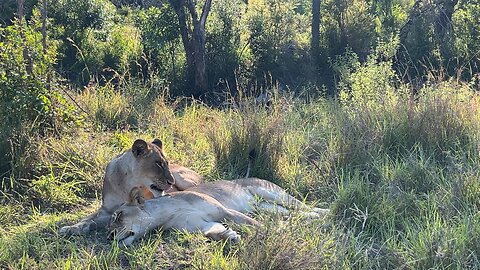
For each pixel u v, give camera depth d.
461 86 10.28
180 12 14.03
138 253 5.51
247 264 5.20
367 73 10.91
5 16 14.29
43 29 9.15
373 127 8.15
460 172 6.70
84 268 5.36
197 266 5.30
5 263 5.54
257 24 14.95
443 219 6.01
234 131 7.98
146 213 5.91
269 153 7.77
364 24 15.38
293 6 15.90
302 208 6.51
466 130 7.96
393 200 6.47
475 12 15.01
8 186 7.38
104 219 6.39
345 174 7.33
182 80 14.18
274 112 8.88
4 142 7.71
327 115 9.53
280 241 5.32
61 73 12.93
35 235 6.06
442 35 15.08
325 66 14.84
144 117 10.11
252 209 6.62
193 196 6.10
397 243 5.93
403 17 16.78
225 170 7.79
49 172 7.61
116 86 13.04
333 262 5.29
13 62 8.27
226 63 14.62
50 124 8.45
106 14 14.75
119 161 6.54
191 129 9.47
